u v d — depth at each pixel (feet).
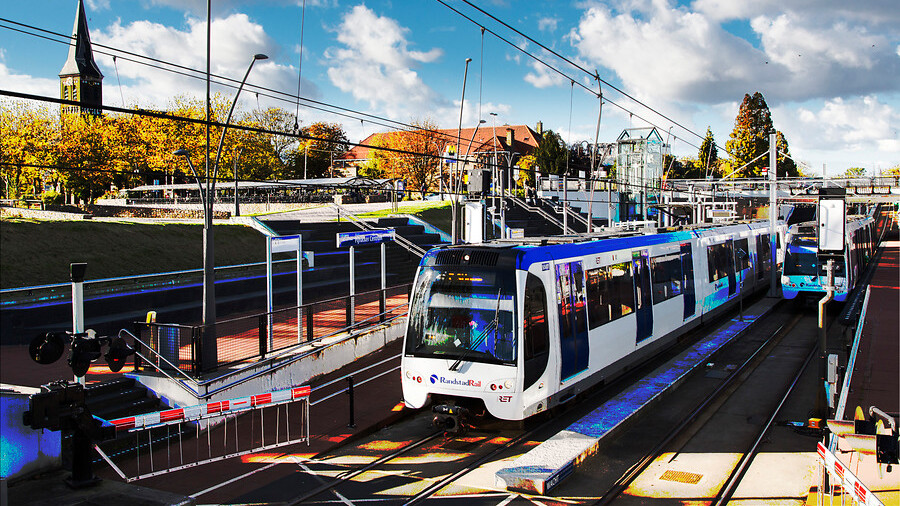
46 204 145.59
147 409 41.39
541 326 39.70
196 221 101.45
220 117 184.14
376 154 250.37
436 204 149.69
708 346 63.77
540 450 35.24
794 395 48.93
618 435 39.73
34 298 60.18
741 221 99.60
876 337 66.64
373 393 48.96
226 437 39.78
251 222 100.17
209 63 44.98
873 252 155.33
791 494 31.40
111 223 83.71
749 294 89.20
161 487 32.48
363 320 62.90
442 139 223.92
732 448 37.88
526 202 148.87
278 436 39.58
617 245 50.88
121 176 178.40
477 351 38.27
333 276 88.22
